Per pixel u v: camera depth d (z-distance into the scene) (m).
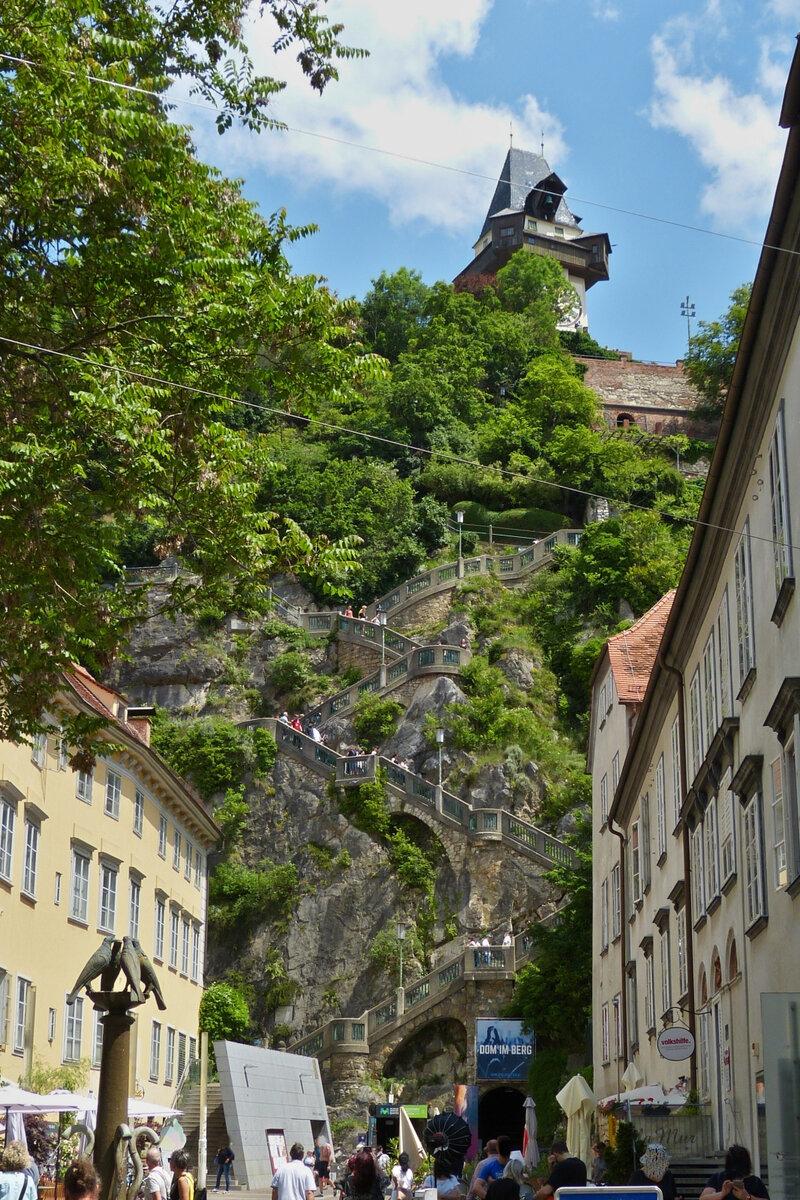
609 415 97.56
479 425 89.81
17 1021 28.00
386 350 101.69
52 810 30.92
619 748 34.81
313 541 16.44
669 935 26.47
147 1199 14.22
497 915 51.94
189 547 16.81
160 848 41.34
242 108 15.61
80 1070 29.95
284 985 53.28
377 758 56.72
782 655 16.14
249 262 15.12
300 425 87.44
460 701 60.69
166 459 14.98
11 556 14.58
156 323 14.71
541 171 130.12
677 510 77.00
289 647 68.31
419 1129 38.22
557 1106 40.97
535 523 79.69
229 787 59.12
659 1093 23.31
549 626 67.75
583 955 43.44
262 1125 34.56
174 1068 42.56
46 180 13.85
